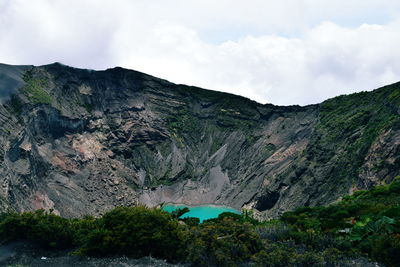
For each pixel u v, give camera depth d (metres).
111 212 53.88
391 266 42.34
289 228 56.12
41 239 54.81
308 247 47.25
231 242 45.28
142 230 48.78
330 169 146.12
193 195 198.00
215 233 46.62
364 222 57.69
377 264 42.91
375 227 50.41
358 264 42.41
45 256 52.59
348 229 56.91
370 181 118.69
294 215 86.44
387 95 158.50
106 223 52.38
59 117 185.50
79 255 49.47
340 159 145.88
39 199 143.00
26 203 134.75
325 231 58.31
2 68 182.50
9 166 136.50
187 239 48.22
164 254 48.06
